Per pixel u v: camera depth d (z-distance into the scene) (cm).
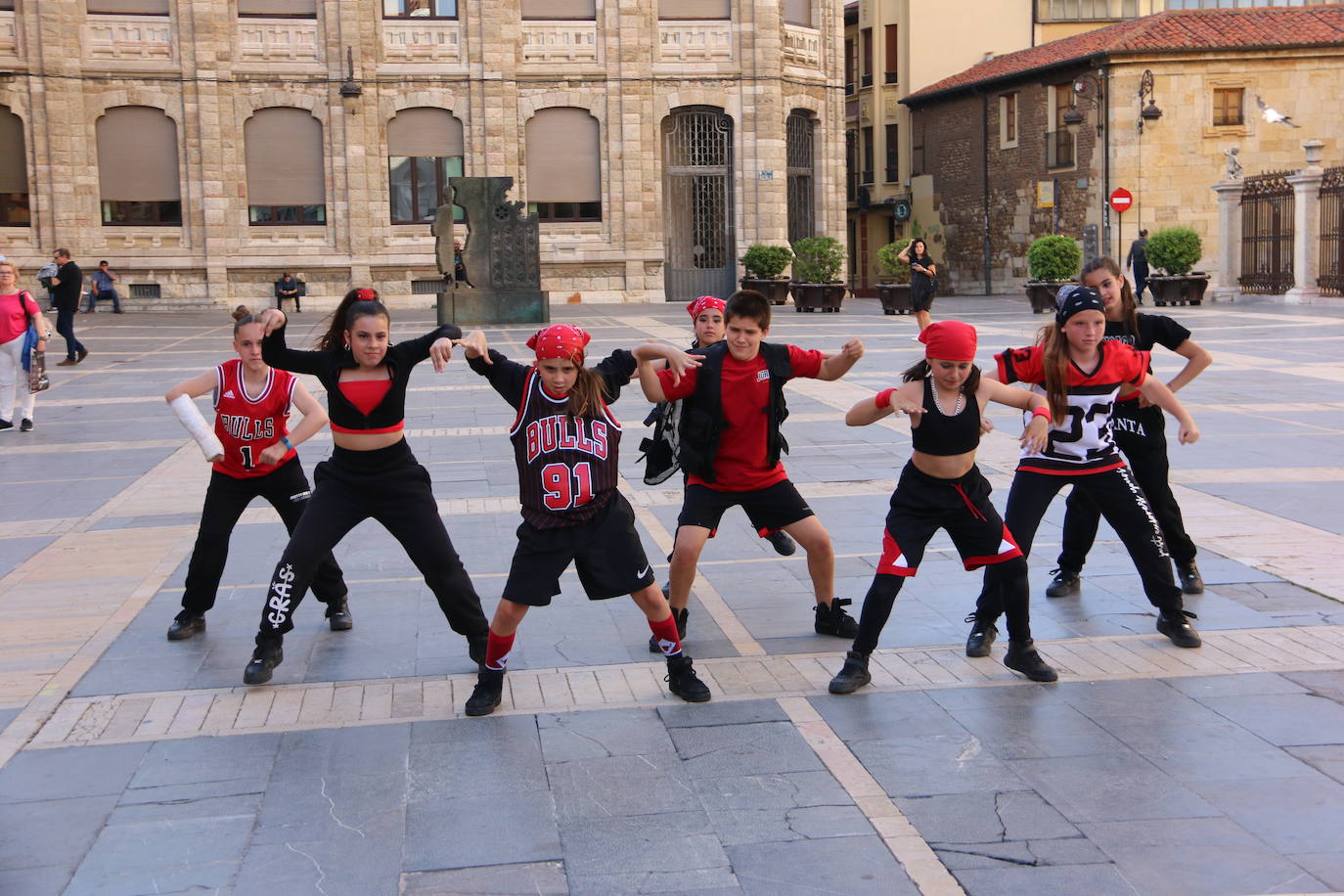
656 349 564
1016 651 574
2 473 1117
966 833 424
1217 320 2647
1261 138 3738
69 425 1409
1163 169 3747
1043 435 568
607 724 526
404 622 675
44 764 489
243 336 614
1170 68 3706
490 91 3641
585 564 535
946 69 4750
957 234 4566
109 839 428
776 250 3556
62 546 845
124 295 3556
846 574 753
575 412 538
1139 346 690
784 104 3831
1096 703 540
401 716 538
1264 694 546
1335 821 429
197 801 456
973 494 568
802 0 3934
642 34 3691
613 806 449
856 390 1603
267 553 823
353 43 3572
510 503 958
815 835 424
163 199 3562
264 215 3619
